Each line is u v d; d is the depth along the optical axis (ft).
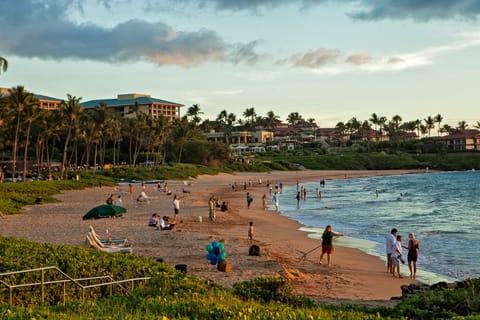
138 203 171.01
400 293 56.18
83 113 297.12
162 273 43.09
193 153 454.81
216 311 29.35
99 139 336.08
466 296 34.91
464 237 104.42
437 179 388.98
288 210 167.84
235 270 63.10
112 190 226.79
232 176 404.36
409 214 155.02
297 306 36.96
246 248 80.23
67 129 303.68
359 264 74.43
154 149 445.78
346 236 106.52
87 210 139.03
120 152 427.33
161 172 338.54
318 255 81.25
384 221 135.95
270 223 127.13
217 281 56.85
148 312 29.68
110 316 27.84
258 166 494.59
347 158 564.71
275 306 33.60
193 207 158.40
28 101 225.97
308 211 164.25
